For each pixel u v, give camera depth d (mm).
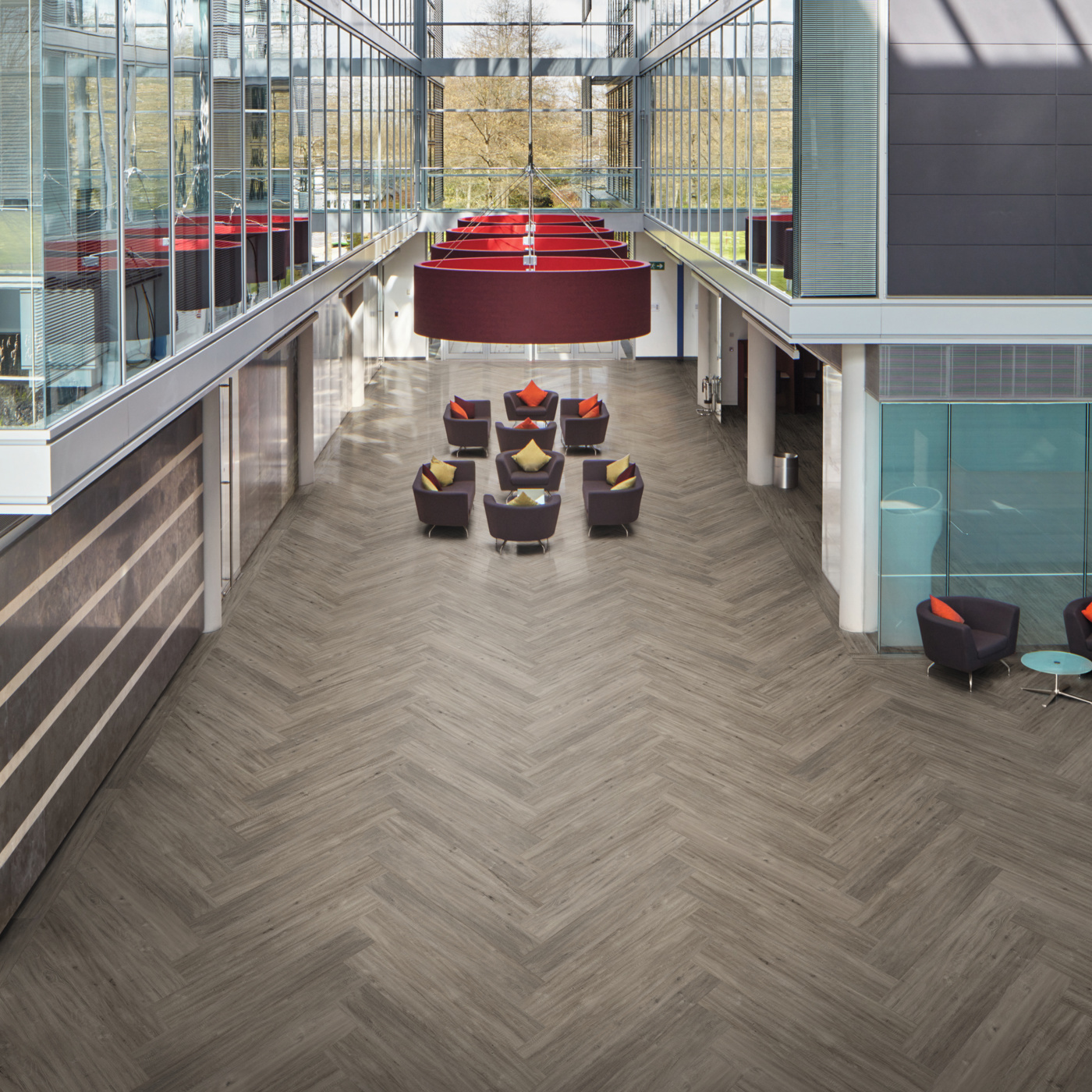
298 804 9047
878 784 9297
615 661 11656
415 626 12578
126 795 9188
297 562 14609
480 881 8047
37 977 7078
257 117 10680
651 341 29203
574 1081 6258
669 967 7152
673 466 19250
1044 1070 6305
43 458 5289
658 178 22969
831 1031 6613
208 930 7531
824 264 10969
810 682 11195
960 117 10695
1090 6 10578
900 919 7602
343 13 16297
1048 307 11031
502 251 8602
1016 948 7301
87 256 5891
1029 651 12000
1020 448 11648
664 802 9047
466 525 15562
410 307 28984
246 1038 6570
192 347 8016
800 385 23578
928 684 11133
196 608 12102
